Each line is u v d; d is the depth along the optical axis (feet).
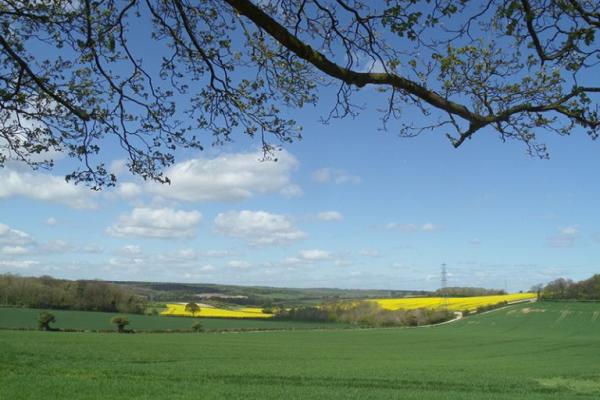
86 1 20.40
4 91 21.90
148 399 59.88
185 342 165.17
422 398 73.10
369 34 19.51
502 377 103.45
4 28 22.45
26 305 280.72
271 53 22.39
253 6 15.69
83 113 22.61
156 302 381.40
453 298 458.09
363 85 17.78
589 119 19.45
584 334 255.09
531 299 400.06
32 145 23.45
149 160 23.88
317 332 253.24
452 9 17.61
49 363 91.04
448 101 18.79
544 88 20.22
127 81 22.98
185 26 20.66
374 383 87.30
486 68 20.47
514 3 17.13
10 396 57.36
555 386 96.27
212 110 23.40
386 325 315.58
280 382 84.38
